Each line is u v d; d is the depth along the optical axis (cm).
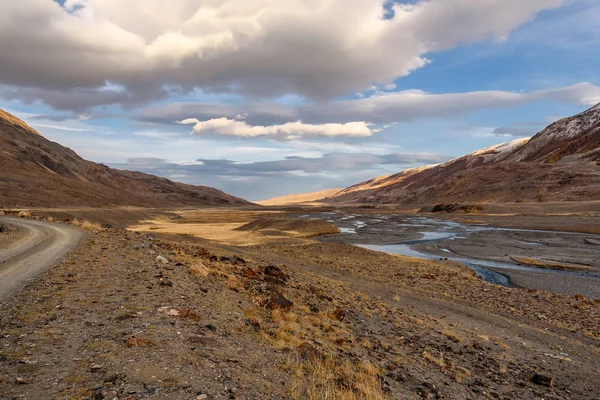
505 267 4519
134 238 2439
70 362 640
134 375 608
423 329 1611
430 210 19188
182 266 1655
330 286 2217
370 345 1230
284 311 1356
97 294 1085
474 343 1501
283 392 693
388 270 3466
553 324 2033
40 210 7569
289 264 3167
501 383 1127
